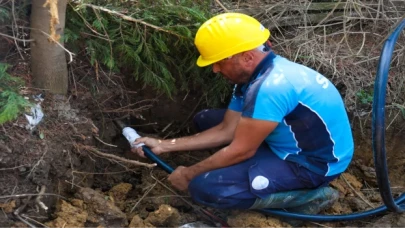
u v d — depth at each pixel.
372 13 3.39
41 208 2.25
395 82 3.10
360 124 3.04
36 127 2.34
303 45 3.15
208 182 2.41
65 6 2.33
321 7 3.36
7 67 2.33
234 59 2.28
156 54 2.77
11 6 2.44
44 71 2.43
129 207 2.63
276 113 2.22
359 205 2.82
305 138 2.35
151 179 2.78
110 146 2.78
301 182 2.43
